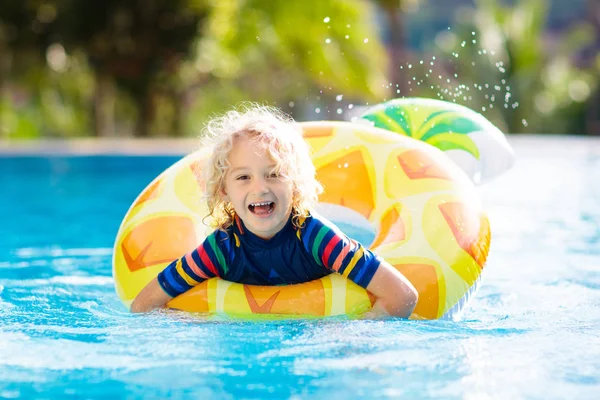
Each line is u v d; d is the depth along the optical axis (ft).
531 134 97.45
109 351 11.25
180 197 15.47
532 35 96.53
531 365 10.55
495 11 97.40
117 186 40.32
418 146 16.51
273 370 10.34
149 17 71.72
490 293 16.72
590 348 11.41
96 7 70.33
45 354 11.15
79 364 10.68
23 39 72.02
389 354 11.01
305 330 12.17
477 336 12.09
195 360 10.78
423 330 12.36
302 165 13.15
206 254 13.41
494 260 21.04
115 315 13.73
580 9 164.04
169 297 13.70
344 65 93.91
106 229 26.89
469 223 14.74
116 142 60.29
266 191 12.55
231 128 13.11
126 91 80.79
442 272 13.84
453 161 18.07
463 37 94.07
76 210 31.81
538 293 16.61
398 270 13.71
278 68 109.91
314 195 13.47
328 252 12.92
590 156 52.13
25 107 93.20
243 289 13.34
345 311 12.99
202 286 13.55
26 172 47.11
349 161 16.33
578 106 102.78
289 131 13.25
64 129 95.40
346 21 92.02
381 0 97.25
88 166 48.29
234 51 89.15
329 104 99.55
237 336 11.88
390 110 18.92
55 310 14.35
